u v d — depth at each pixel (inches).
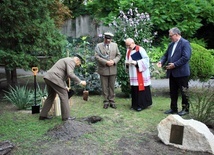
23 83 351.6
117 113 219.8
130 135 170.2
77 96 284.5
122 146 153.6
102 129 179.8
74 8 589.9
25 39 275.0
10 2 259.6
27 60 268.8
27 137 167.2
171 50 212.8
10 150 146.4
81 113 220.7
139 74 225.8
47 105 202.5
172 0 469.1
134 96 229.6
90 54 292.7
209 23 501.7
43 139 163.5
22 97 237.3
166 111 219.0
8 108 239.8
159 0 477.4
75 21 570.6
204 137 146.6
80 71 286.5
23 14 266.4
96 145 154.6
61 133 167.2
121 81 269.3
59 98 205.9
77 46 315.0
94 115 210.2
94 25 546.3
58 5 349.1
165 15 470.0
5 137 167.2
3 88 323.9
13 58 259.1
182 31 470.6
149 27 273.6
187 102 208.1
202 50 269.3
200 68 259.0
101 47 233.3
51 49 285.0
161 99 270.5
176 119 155.6
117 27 266.8
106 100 237.8
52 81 191.5
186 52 201.8
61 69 194.1
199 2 485.7
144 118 205.6
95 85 288.8
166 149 151.2
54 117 209.6
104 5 516.7
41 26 277.7
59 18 362.6
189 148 150.0
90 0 543.5
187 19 478.3
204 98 184.7
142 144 156.9
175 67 205.8
